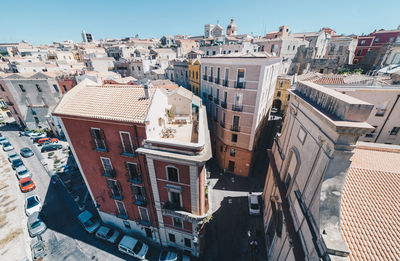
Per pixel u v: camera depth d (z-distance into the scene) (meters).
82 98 14.94
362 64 46.31
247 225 20.05
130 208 17.05
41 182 27.33
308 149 10.26
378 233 7.38
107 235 18.34
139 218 17.39
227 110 24.20
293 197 11.70
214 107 27.69
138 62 61.12
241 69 21.27
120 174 15.19
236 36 78.38
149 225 16.98
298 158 11.50
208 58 26.11
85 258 17.27
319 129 8.81
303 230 9.48
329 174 7.80
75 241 18.81
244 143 24.98
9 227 20.08
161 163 12.93
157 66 63.19
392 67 32.38
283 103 48.09
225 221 20.48
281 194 13.38
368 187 8.50
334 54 53.94
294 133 12.95
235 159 26.77
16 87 38.72
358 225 7.66
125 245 17.03
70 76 40.50
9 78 38.06
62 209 22.66
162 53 70.94
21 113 41.28
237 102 23.12
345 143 7.21
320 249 7.52
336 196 7.75
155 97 13.80
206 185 17.09
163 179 13.73
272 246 16.06
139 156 13.44
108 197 17.36
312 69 48.84
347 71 45.09
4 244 18.34
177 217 15.14
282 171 14.98
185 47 78.75
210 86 27.80
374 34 55.34
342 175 7.69
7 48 98.62
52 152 35.50
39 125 43.69
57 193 25.22
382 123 17.59
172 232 16.77
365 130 6.53
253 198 21.97
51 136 42.47
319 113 8.54
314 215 8.43
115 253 17.69
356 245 7.23
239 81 22.00
